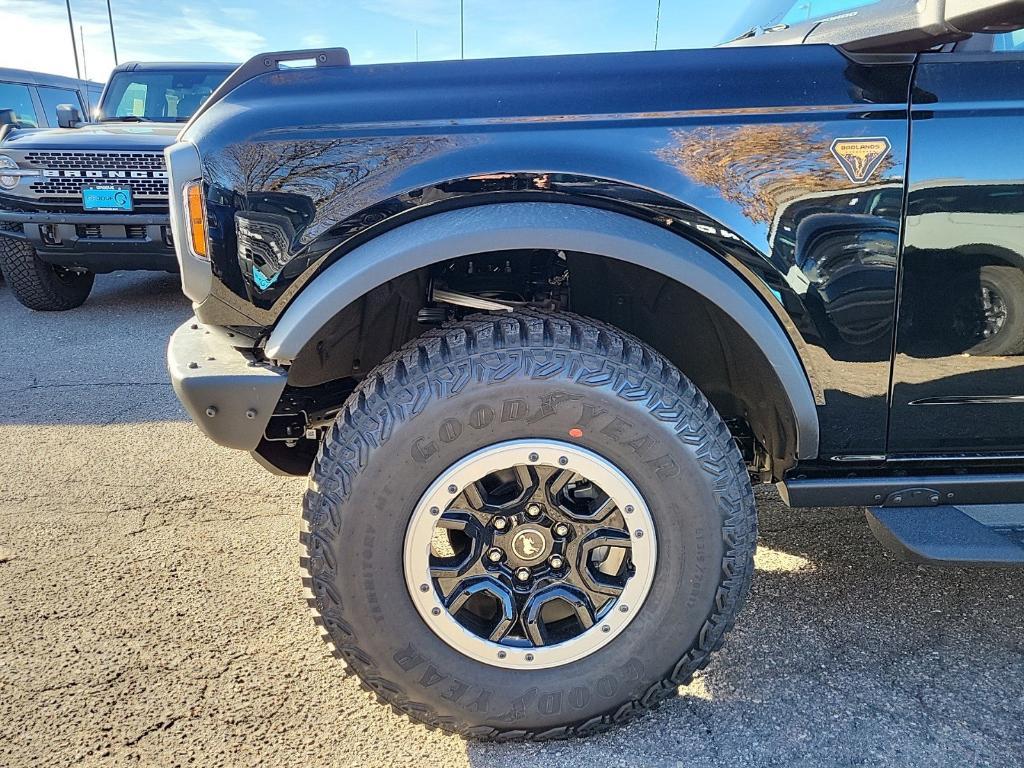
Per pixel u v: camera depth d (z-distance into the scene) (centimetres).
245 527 265
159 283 704
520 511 156
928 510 178
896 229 156
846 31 190
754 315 155
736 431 197
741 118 155
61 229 503
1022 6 131
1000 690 181
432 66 163
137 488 294
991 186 155
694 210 154
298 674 190
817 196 155
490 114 157
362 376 198
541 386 148
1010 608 213
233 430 160
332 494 149
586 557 158
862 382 164
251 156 158
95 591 225
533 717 160
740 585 158
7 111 579
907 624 207
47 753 163
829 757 161
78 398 396
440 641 156
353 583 151
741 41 260
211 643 201
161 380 425
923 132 154
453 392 147
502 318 160
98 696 181
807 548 248
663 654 158
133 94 633
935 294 159
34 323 550
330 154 157
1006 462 174
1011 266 158
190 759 162
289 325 154
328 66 167
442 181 154
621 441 150
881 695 180
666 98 157
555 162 154
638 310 183
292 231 158
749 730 170
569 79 159
